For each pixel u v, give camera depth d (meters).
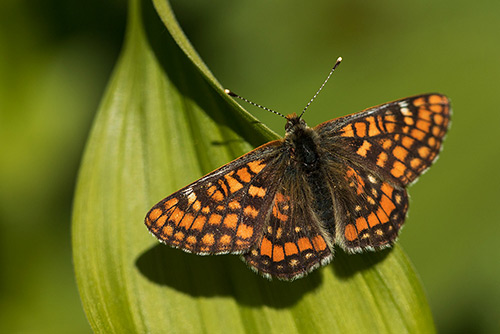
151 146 0.28
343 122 0.28
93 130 0.28
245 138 0.28
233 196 0.28
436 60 0.30
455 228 0.29
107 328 0.27
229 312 0.27
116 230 0.28
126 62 0.28
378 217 0.28
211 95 0.27
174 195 0.27
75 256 0.27
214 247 0.27
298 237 0.28
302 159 0.28
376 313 0.27
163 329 0.27
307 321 0.27
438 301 0.29
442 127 0.28
